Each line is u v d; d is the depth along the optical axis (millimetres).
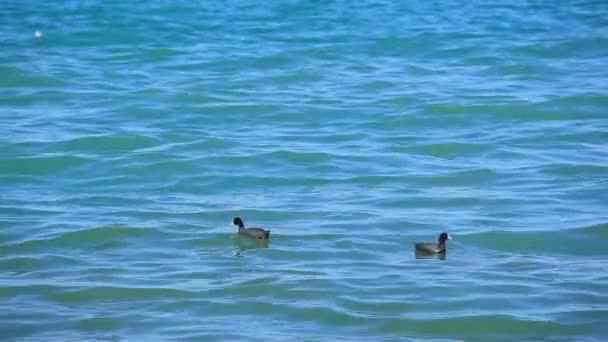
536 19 68688
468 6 74062
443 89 51406
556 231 32438
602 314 26500
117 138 43156
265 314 26672
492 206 35156
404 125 45844
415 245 30609
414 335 25672
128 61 57906
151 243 31531
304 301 27297
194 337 25297
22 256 30391
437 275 28969
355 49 60375
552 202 35469
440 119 46594
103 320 26250
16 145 42125
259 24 67875
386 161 40500
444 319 26328
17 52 59562
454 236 32062
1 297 27562
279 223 33375
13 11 72188
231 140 43000
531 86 52000
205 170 39438
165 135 43844
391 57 58812
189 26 67250
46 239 31656
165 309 26891
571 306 26953
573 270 29453
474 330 25859
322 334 25625
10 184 38062
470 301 27250
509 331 25797
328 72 55312
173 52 59875
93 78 53969
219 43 62156
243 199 36156
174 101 49531
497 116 47000
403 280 28562
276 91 51406
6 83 52781
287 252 30672
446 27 66188
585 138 43562
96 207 35188
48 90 51531
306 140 43438
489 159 40781
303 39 62938
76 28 66188
